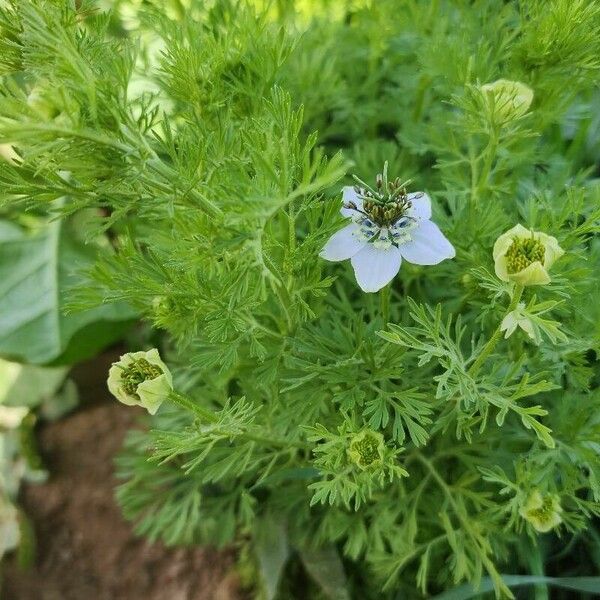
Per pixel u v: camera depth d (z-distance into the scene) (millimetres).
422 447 185
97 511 243
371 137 230
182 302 149
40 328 248
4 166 130
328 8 224
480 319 162
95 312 243
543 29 155
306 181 121
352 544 184
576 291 146
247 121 148
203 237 139
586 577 173
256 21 162
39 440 257
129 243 156
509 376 144
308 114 215
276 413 175
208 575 227
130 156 124
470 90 154
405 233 142
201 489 212
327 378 157
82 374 265
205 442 155
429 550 173
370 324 167
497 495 182
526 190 197
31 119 113
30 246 257
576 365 173
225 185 127
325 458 140
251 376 180
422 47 189
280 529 204
